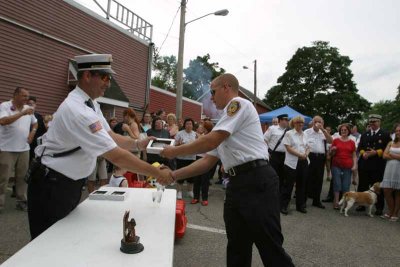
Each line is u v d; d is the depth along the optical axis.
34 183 1.92
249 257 2.35
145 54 11.54
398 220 5.43
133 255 1.39
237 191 2.19
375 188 5.68
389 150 5.45
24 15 6.83
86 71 1.98
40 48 7.30
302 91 37.84
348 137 6.20
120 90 9.56
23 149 4.52
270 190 2.13
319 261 3.49
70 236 1.59
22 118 4.51
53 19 7.57
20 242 3.42
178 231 3.75
